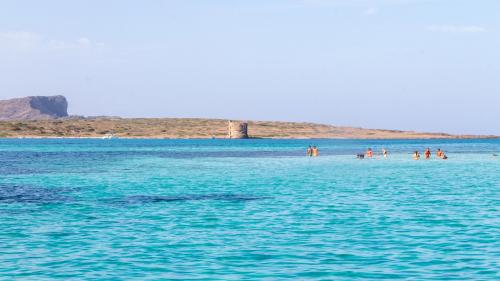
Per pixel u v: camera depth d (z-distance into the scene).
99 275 18.75
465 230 26.69
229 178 60.88
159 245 23.48
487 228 27.17
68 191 46.62
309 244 23.64
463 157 114.88
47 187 50.25
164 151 150.50
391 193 44.00
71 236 25.52
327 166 83.88
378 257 21.19
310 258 21.09
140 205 37.00
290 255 21.58
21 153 134.75
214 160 103.31
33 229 27.34
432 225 28.17
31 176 63.50
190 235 25.73
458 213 32.28
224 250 22.50
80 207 35.94
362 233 26.11
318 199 40.09
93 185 52.34
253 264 20.22
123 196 42.72
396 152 146.00
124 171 72.50
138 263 20.36
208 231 26.80
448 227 27.53
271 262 20.50
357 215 31.80
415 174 65.88
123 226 28.27
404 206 35.72
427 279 18.22
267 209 34.69
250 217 31.28
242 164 89.88
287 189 47.94
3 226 28.23
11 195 43.38
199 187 50.19
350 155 125.88
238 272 19.14
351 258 21.05
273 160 103.19
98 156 118.88
